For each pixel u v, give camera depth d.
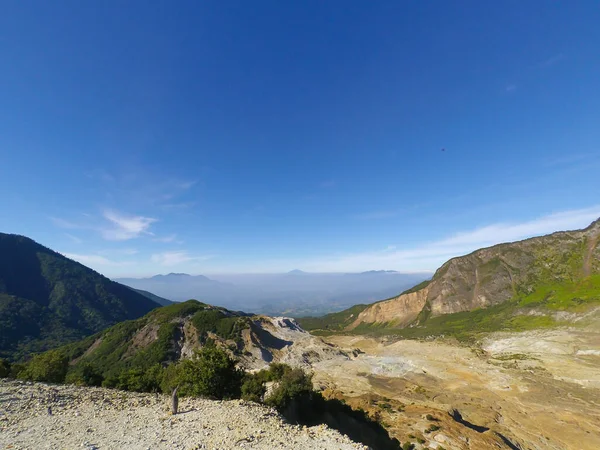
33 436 15.36
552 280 180.50
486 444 46.22
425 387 85.56
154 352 109.38
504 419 62.03
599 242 182.25
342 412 40.16
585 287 157.75
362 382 90.62
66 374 48.22
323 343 130.50
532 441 53.00
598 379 80.06
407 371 100.75
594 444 51.84
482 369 96.31
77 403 21.42
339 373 100.88
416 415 57.16
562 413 63.75
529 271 197.88
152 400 23.89
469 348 124.62
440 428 50.06
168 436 15.97
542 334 125.06
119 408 21.05
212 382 28.14
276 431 17.34
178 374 29.97
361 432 36.81
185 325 125.19
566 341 110.75
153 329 124.44
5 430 15.83
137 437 15.74
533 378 85.12
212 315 128.75
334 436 17.47
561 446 51.75
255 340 119.69
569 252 193.12
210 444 14.97
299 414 33.28
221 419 18.81
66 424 17.30
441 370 98.94
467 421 60.91
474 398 74.94
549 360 97.56
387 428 49.91
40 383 26.03
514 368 94.56
